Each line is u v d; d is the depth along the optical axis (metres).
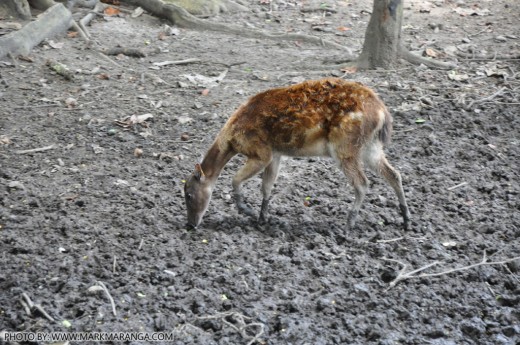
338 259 8.41
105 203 9.66
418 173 10.81
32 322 7.03
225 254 8.44
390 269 8.23
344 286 7.89
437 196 10.09
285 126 8.57
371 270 8.21
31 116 12.49
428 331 7.13
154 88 14.09
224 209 9.77
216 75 14.91
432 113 12.95
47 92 13.55
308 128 8.50
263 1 20.48
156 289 7.70
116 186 10.16
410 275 8.06
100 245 8.55
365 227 9.23
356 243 8.77
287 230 9.11
